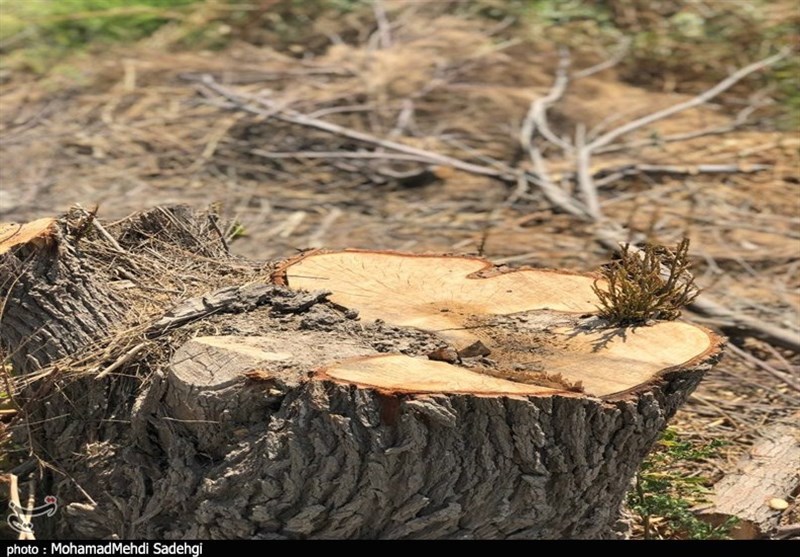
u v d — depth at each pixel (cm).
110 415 721
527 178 1577
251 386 652
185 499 670
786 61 1947
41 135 1688
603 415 652
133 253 834
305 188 1562
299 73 1906
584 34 2064
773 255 1373
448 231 1440
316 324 725
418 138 1706
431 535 650
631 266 789
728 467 920
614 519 725
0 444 757
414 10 2145
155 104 1794
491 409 639
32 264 743
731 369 1112
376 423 633
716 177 1603
